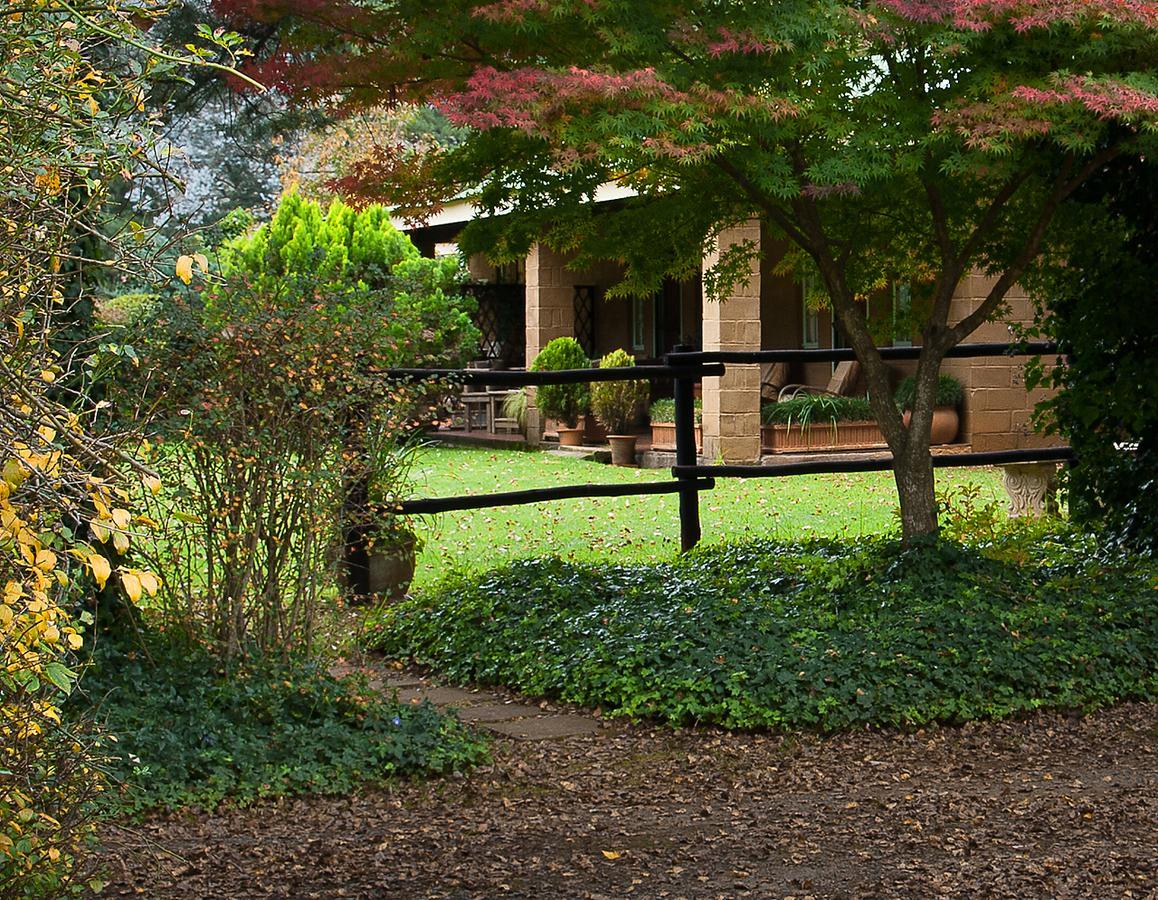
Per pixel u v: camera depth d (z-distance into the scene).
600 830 4.62
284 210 20.41
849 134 6.38
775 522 12.23
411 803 4.93
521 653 6.80
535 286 20.58
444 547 11.10
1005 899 3.98
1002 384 16.83
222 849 4.38
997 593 6.91
